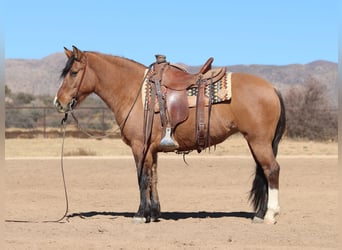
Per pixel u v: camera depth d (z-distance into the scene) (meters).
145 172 10.58
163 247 8.69
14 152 26.88
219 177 17.39
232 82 10.34
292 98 37.12
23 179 17.20
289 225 10.49
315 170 18.22
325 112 35.88
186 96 10.37
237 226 10.41
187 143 10.48
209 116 10.27
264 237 9.43
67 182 16.91
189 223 10.79
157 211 10.95
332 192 14.92
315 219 11.23
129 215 11.95
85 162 19.41
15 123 46.25
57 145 31.50
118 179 17.31
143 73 10.81
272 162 10.20
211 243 9.01
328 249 8.55
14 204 13.48
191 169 18.39
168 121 10.34
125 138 10.73
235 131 10.43
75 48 10.84
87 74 10.88
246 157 20.39
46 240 9.24
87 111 52.22
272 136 10.26
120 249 8.56
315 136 35.44
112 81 10.80
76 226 10.57
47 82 110.44
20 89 106.12
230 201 13.84
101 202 13.90
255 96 10.16
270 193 10.31
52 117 49.44
